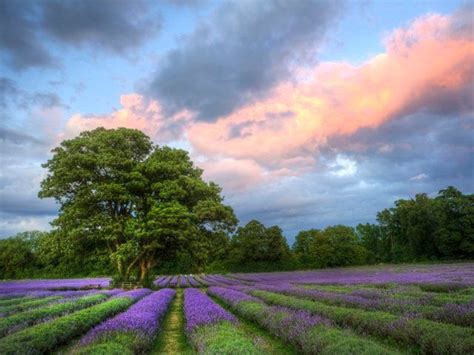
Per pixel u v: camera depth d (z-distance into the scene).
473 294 18.61
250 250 82.25
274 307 15.48
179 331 14.45
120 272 34.06
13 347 8.61
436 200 80.81
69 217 31.19
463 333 8.95
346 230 92.50
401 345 10.27
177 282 50.75
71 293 27.41
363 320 12.12
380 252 98.31
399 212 86.25
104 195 30.97
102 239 32.50
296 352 10.35
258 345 9.86
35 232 79.19
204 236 36.66
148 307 15.64
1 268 75.56
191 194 35.97
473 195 74.88
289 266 82.88
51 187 32.88
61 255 36.22
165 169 34.66
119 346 8.55
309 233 101.19
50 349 10.38
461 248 73.12
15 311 17.06
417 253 83.25
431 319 12.64
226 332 10.41
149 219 32.41
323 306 15.29
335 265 89.81
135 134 36.03
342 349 7.94
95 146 33.62
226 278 56.97
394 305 14.98
